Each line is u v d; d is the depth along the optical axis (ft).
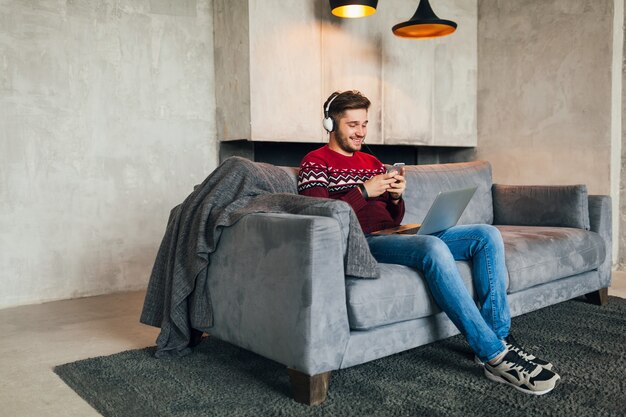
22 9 10.14
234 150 12.67
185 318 6.89
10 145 10.13
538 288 8.09
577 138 13.33
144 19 11.41
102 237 11.13
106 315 9.36
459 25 14.76
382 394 5.63
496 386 5.80
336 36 12.50
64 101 10.61
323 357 5.37
